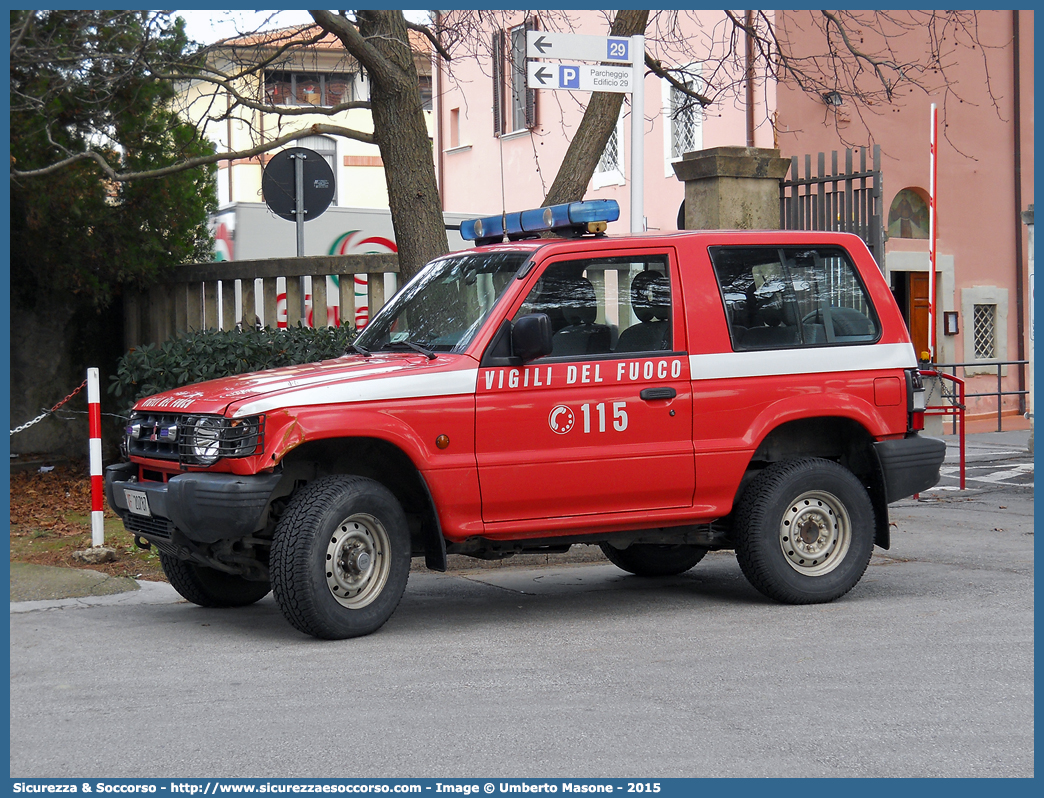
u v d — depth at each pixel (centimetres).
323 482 730
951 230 2217
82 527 1145
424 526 761
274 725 552
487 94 2703
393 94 1162
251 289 1495
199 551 755
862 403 841
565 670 653
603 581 964
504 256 811
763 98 1978
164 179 1522
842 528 841
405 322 832
